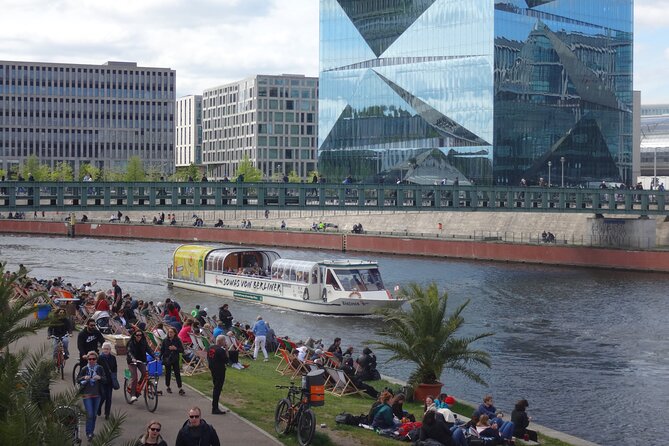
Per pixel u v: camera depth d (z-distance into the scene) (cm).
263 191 12144
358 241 17238
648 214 15475
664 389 5656
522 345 7144
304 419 2969
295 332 7431
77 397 2039
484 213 17988
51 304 5341
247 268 9550
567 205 15900
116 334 4538
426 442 2912
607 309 9262
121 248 16538
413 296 4484
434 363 4288
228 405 3462
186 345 4244
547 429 4038
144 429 3006
